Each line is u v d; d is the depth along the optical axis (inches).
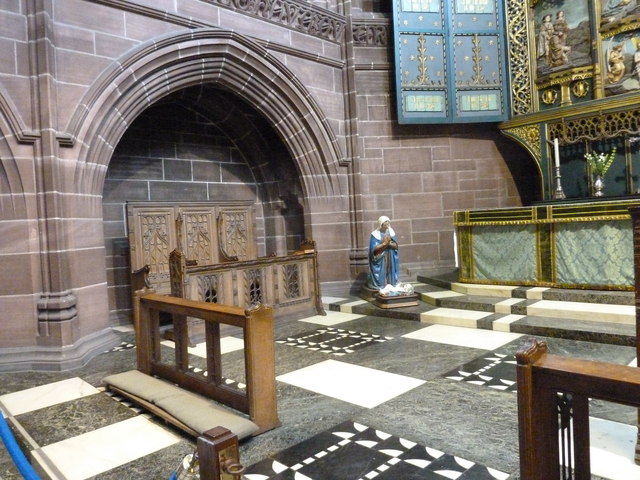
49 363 204.4
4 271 209.6
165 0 258.5
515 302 262.8
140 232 303.7
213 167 362.9
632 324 215.3
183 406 143.6
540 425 72.6
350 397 159.2
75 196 224.1
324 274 358.0
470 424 134.2
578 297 251.0
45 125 210.8
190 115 350.0
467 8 375.9
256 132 367.9
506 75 379.6
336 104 360.5
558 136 361.4
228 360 207.3
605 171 327.6
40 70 210.8
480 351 204.8
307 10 333.7
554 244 268.2
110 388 175.2
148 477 114.7
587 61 345.1
